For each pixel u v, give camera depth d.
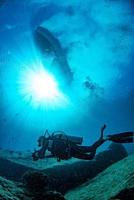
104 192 8.99
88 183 12.27
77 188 12.53
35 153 5.26
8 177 12.95
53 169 13.48
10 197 6.63
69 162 14.61
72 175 13.54
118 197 7.03
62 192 12.64
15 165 13.59
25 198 7.18
